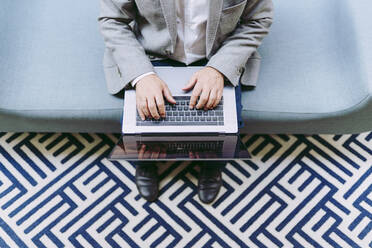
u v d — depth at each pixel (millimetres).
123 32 1009
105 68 1095
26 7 1216
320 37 1186
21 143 1359
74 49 1165
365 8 1113
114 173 1333
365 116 1085
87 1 1240
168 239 1247
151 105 947
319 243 1244
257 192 1312
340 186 1319
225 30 984
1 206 1269
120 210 1280
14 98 1091
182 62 1090
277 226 1264
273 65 1149
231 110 992
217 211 1281
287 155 1369
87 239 1242
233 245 1242
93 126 1163
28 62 1137
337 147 1380
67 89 1109
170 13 904
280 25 1213
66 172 1328
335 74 1123
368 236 1249
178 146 921
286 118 1111
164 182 1323
